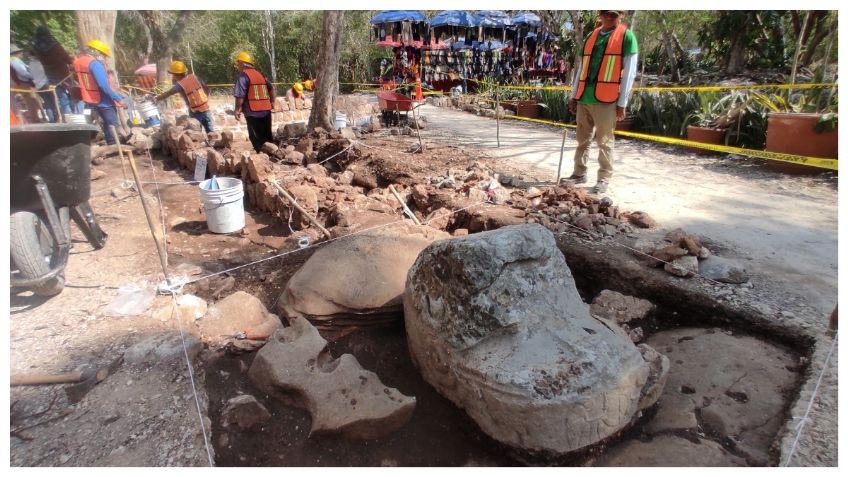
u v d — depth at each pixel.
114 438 1.90
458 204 4.26
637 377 1.92
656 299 2.97
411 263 2.99
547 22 17.23
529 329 2.00
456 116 12.58
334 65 7.90
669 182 5.23
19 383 2.18
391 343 2.65
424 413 2.19
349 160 6.41
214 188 4.11
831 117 4.99
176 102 12.81
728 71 14.45
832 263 3.17
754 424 2.00
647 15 14.92
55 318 2.77
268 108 6.89
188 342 2.46
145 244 3.91
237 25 22.45
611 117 4.68
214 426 2.07
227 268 3.53
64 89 9.02
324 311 2.69
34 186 2.91
